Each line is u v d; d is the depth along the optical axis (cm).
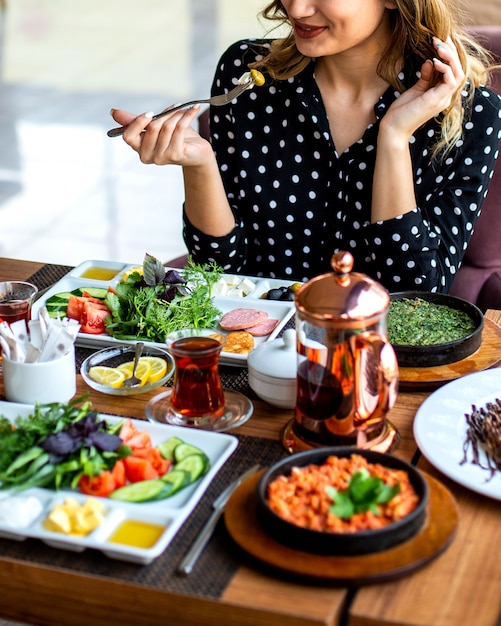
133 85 572
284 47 192
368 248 188
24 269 186
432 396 134
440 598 100
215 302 166
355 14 166
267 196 203
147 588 103
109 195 423
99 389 140
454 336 149
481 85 194
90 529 108
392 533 103
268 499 110
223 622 101
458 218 192
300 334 121
